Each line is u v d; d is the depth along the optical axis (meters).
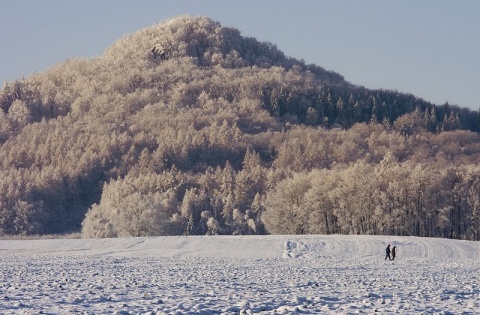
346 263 47.22
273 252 59.59
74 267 38.72
